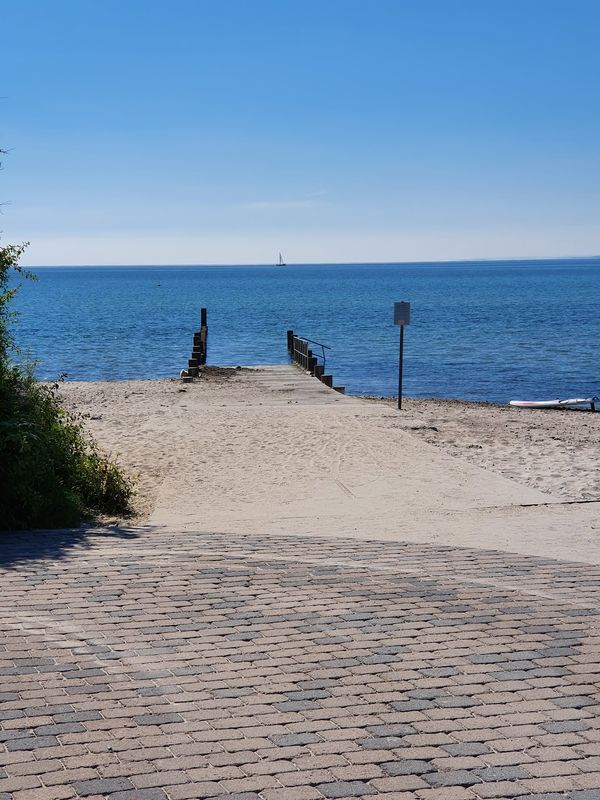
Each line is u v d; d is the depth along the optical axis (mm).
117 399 22328
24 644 5914
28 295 128875
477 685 5277
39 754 4402
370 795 4055
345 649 5855
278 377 28141
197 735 4621
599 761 4367
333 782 4160
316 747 4500
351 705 4996
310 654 5766
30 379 10773
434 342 50094
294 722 4781
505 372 36281
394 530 9375
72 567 7785
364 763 4340
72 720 4785
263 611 6621
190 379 26906
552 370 36938
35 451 9320
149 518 10031
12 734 4617
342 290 151500
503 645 5945
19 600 6832
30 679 5332
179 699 5066
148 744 4520
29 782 4137
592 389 31328
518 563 8047
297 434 16047
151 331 57812
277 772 4250
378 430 16594
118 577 7488
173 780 4168
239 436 15812
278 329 60812
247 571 7707
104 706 4965
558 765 4324
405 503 10656
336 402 21422
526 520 9828
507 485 11703
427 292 137375
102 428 16906
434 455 13961
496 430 17828
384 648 5871
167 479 12164
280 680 5340
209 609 6660
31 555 8172
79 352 43625
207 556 8219
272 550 8469
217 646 5898
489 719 4820
